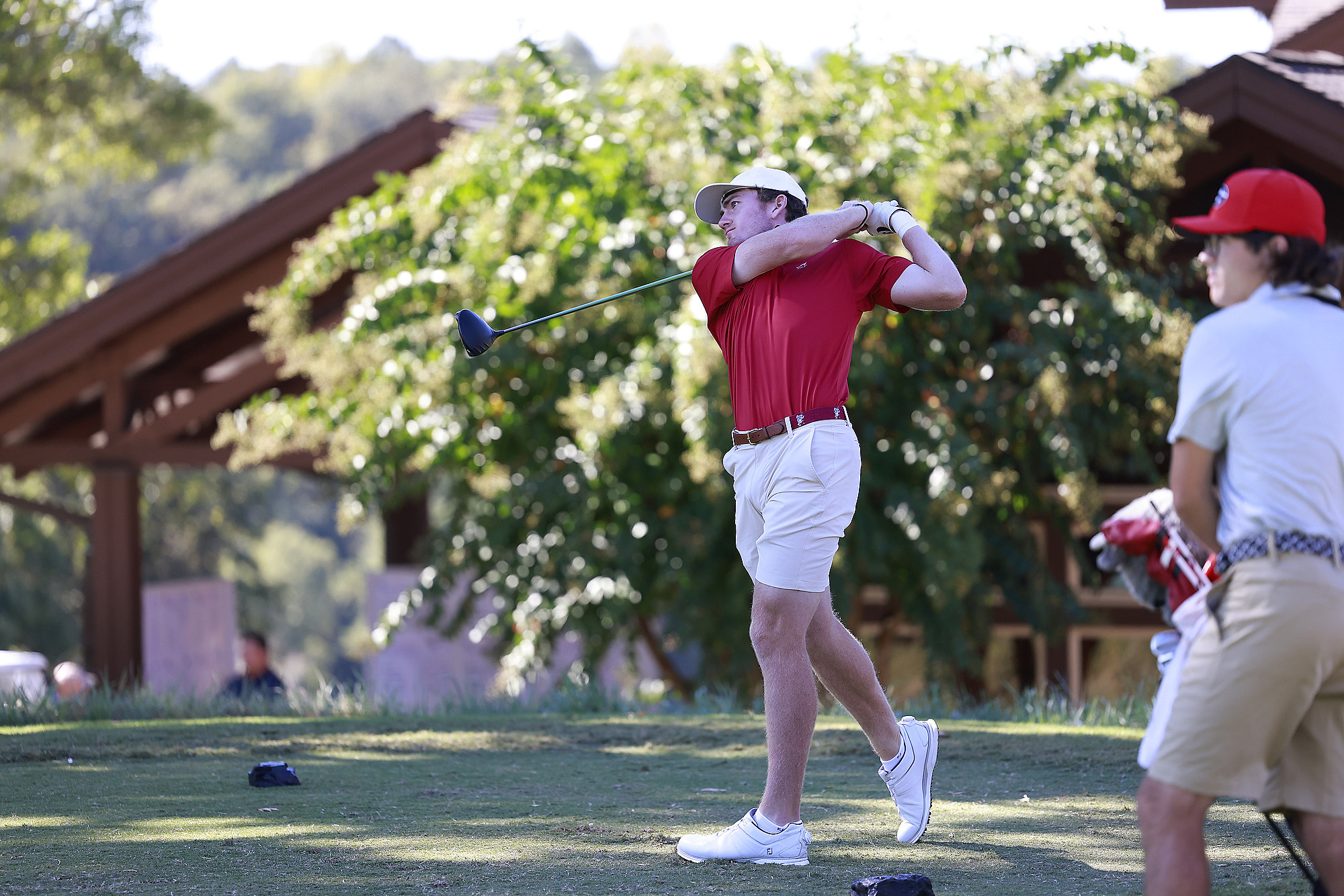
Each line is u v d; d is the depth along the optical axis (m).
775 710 9.53
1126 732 15.98
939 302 9.67
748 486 9.95
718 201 10.73
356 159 37.16
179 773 13.35
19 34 60.22
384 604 39.19
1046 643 34.28
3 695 19.39
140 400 43.81
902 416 28.44
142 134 65.88
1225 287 7.08
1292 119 29.75
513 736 15.98
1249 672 6.63
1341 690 6.87
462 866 9.11
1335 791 7.00
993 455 29.70
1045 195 27.38
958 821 10.96
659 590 29.47
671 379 27.05
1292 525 6.61
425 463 29.30
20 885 8.54
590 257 27.78
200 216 189.38
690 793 12.18
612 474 29.00
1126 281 27.55
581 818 10.92
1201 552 7.74
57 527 81.38
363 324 29.27
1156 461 32.78
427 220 29.53
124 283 38.12
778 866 9.27
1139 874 9.05
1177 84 31.77
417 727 16.81
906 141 27.02
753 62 28.94
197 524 94.50
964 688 31.22
